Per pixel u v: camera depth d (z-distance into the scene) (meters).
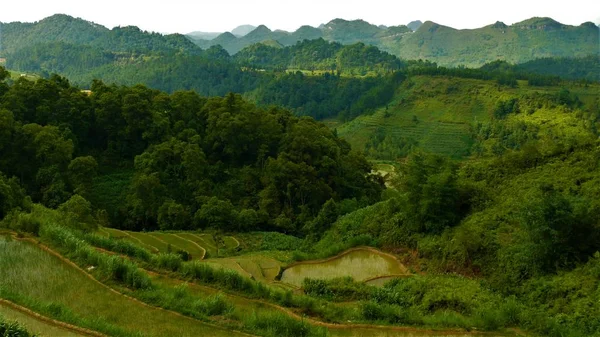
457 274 30.44
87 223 38.03
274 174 56.91
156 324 18.25
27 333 14.80
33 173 50.00
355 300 26.59
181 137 61.44
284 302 22.11
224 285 23.52
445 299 24.70
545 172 34.50
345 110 186.62
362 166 71.31
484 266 29.45
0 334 14.17
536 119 125.75
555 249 25.36
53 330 16.45
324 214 48.53
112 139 61.16
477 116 143.38
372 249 38.53
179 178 56.72
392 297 26.30
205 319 18.78
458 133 135.00
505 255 28.14
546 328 20.11
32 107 56.28
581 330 19.77
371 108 173.25
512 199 33.22
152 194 52.44
